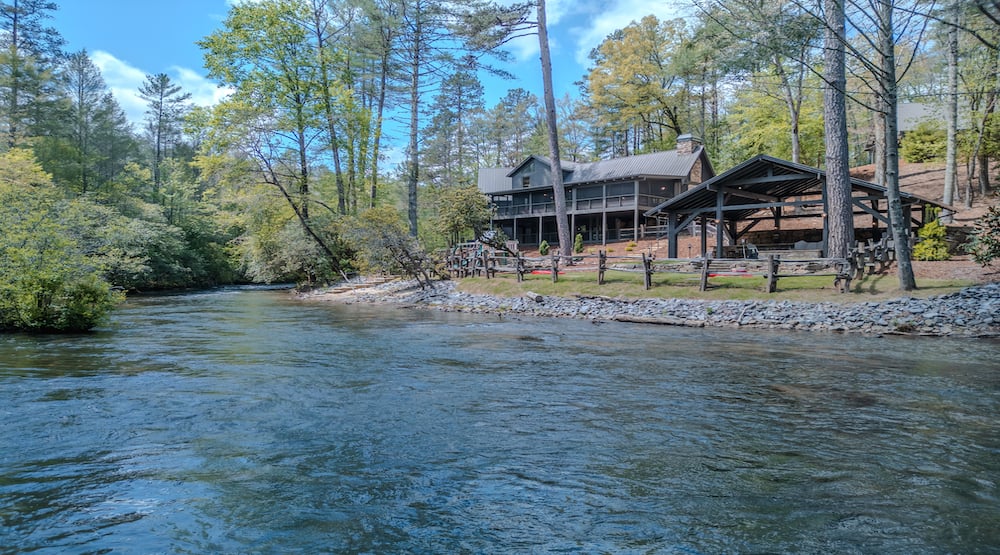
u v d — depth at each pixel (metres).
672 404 6.18
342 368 8.38
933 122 29.20
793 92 34.22
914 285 13.72
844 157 17.06
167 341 11.29
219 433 5.03
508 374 7.92
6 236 11.71
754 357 9.30
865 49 22.36
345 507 3.48
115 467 4.12
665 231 34.94
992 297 12.30
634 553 2.89
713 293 16.14
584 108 51.03
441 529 3.18
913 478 3.99
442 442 4.82
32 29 38.19
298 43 29.25
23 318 11.83
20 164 25.22
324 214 31.66
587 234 41.25
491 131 67.50
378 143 34.34
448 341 11.47
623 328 13.78
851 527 3.22
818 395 6.58
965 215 23.81
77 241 14.02
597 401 6.32
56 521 3.20
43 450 4.49
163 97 51.41
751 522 3.28
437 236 43.56
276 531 3.13
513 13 26.52
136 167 40.28
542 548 2.95
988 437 4.94
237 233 43.12
